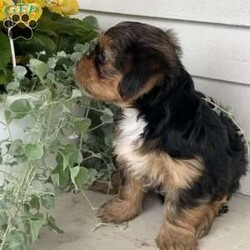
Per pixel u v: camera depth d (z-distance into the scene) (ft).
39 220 1.62
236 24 2.07
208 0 2.11
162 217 2.00
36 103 1.74
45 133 1.72
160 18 2.27
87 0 2.48
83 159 1.96
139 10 2.32
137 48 1.61
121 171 1.94
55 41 2.09
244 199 2.21
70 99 1.75
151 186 1.91
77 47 1.99
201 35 2.18
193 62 2.23
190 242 1.77
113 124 1.94
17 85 1.73
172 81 1.68
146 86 1.60
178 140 1.69
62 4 2.08
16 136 1.82
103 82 1.68
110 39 1.67
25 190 1.65
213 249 1.80
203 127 1.75
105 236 1.85
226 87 2.19
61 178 1.79
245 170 2.06
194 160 1.71
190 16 2.17
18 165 1.73
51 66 1.80
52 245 1.77
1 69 1.80
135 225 1.94
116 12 2.40
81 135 1.93
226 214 2.06
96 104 2.06
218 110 1.97
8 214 1.57
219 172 1.81
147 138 1.73
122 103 1.71
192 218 1.78
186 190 1.74
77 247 1.77
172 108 1.70
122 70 1.61
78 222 1.94
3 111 1.76
